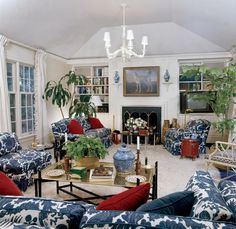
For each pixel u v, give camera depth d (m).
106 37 3.80
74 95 6.95
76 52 6.61
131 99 6.71
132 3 4.29
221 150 3.77
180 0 4.04
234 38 4.93
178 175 3.74
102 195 2.99
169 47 6.11
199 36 5.68
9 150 3.54
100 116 6.95
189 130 5.26
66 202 1.17
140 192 1.31
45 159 3.59
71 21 4.73
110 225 0.97
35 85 5.41
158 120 6.55
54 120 6.29
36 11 3.87
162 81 6.48
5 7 3.49
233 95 4.45
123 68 6.66
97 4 4.27
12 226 0.98
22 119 5.12
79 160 2.68
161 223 0.95
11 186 1.51
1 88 4.13
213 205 1.09
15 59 4.75
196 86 6.40
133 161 2.61
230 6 3.63
